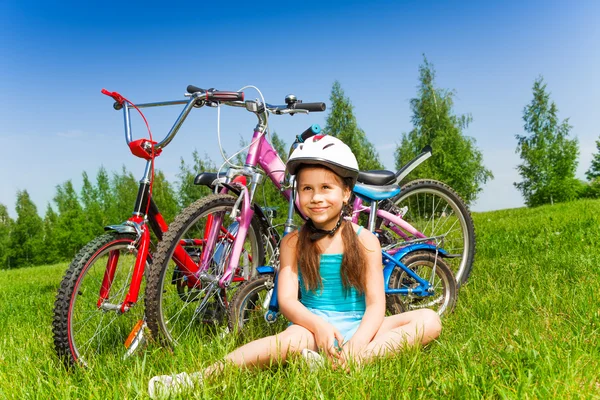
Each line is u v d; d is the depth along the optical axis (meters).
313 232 2.59
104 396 2.11
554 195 34.81
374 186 3.51
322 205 2.49
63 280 2.71
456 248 4.37
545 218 9.26
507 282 4.09
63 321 2.66
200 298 3.26
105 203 58.06
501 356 2.25
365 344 2.37
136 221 3.00
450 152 33.28
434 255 3.44
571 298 3.14
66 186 61.47
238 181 3.47
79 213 45.47
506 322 2.89
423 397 1.94
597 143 37.72
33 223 51.19
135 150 3.01
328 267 2.59
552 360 2.11
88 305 2.96
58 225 45.44
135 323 3.20
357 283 2.56
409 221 4.24
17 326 4.12
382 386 2.00
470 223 4.32
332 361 2.23
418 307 3.47
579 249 4.98
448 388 1.97
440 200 4.31
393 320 2.57
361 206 3.72
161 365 2.55
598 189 36.28
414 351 2.37
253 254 3.48
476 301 3.54
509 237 6.74
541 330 2.63
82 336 2.87
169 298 3.26
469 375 2.05
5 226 57.59
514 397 1.83
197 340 2.92
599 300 3.01
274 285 2.99
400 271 3.33
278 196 17.64
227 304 3.31
